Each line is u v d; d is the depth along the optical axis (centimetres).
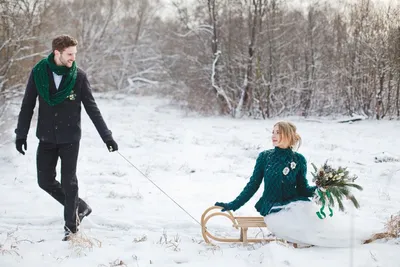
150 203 759
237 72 2683
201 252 525
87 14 4050
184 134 1705
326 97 2575
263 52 2584
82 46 3994
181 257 511
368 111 2370
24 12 2097
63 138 546
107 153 1240
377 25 2384
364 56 2402
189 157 1210
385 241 537
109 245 550
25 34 2011
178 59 3056
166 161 1136
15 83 1925
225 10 2706
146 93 4100
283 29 2644
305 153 1253
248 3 2605
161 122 2170
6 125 1323
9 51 1892
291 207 529
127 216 676
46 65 538
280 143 555
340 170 532
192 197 805
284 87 2623
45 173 563
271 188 554
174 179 946
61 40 530
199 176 979
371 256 485
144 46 4325
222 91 2575
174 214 698
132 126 1950
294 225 517
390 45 2328
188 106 2723
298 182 565
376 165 1086
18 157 1112
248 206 745
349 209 657
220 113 2617
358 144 1458
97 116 566
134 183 902
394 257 484
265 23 2600
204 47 2806
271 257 486
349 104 2450
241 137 1639
